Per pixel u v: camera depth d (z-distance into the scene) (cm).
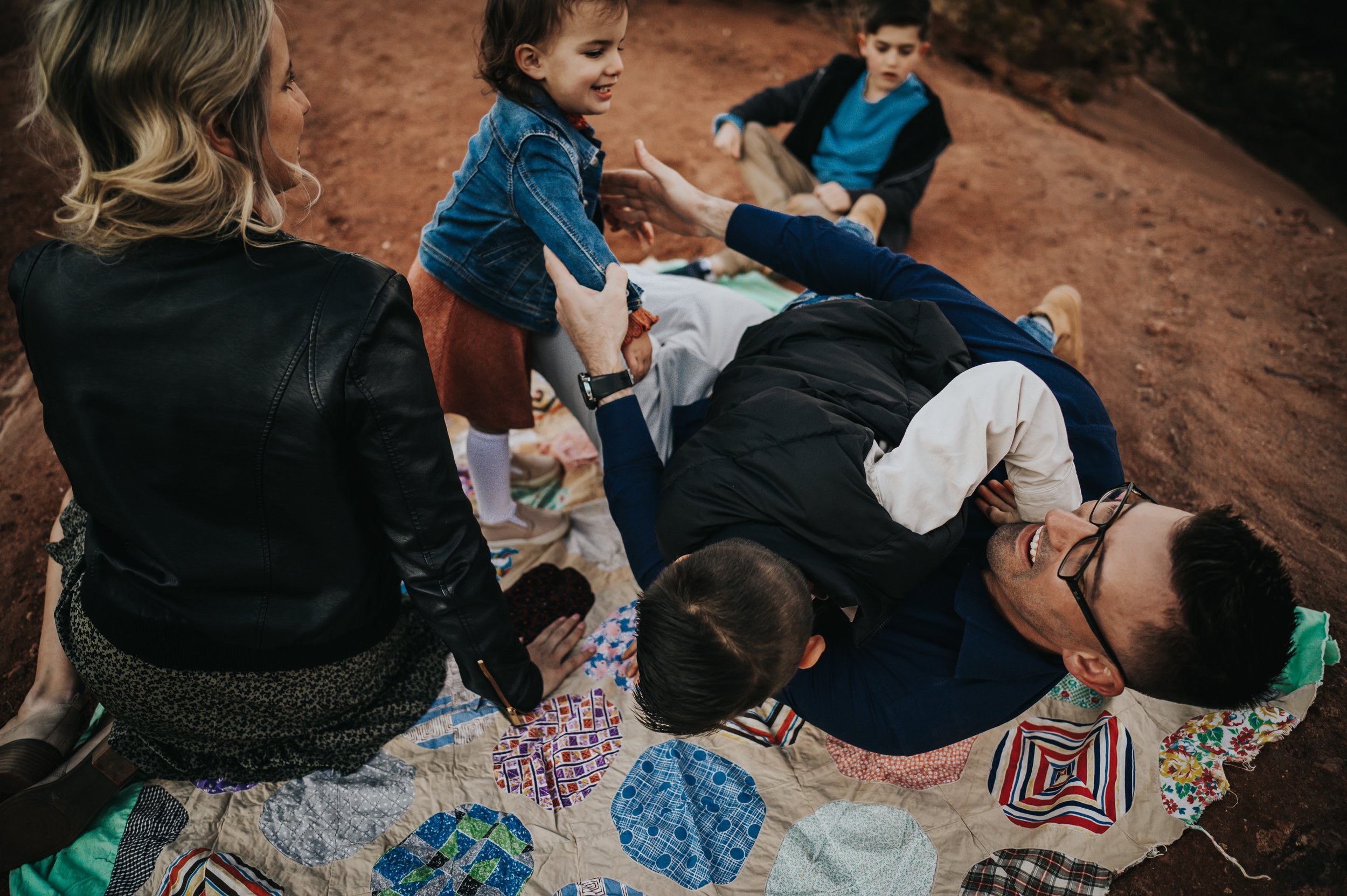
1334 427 288
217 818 184
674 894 176
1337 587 232
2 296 345
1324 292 352
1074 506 157
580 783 194
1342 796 188
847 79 359
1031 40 621
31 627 234
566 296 174
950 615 162
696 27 597
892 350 178
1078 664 144
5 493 271
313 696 173
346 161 435
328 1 587
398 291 131
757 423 151
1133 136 619
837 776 194
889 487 140
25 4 469
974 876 178
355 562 152
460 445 280
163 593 147
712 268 335
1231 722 197
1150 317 347
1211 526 124
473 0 600
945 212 422
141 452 130
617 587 236
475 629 164
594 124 473
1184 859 180
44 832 172
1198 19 821
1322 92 780
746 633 123
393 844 183
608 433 178
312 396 125
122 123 108
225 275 122
